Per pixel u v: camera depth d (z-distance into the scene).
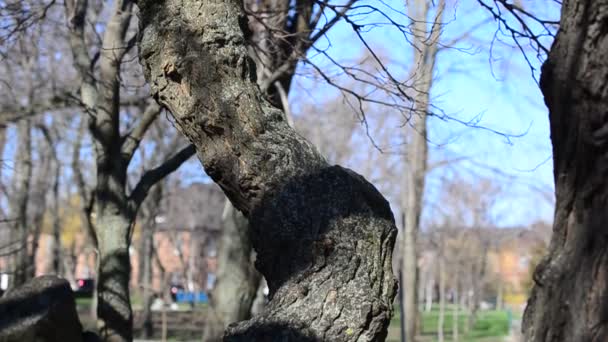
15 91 13.45
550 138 3.72
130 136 8.96
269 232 4.17
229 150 4.38
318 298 3.94
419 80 8.24
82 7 9.50
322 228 4.09
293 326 3.86
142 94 11.58
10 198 23.42
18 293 7.86
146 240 30.86
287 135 4.43
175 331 31.94
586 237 3.45
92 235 9.93
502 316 51.38
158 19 4.59
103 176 8.78
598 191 3.45
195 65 4.46
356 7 6.65
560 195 3.60
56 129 23.91
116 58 8.62
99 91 9.24
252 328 3.92
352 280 4.00
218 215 36.62
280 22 9.34
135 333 31.14
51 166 30.28
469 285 47.12
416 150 16.38
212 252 45.53
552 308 3.50
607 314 3.35
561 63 3.61
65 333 7.76
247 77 4.55
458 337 36.09
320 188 4.20
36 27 10.14
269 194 4.23
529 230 38.41
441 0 7.41
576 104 3.54
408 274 16.23
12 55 11.09
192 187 36.41
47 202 34.09
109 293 8.64
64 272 41.59
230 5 4.67
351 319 3.90
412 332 16.03
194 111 4.44
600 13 3.45
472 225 53.31
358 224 4.15
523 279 47.03
